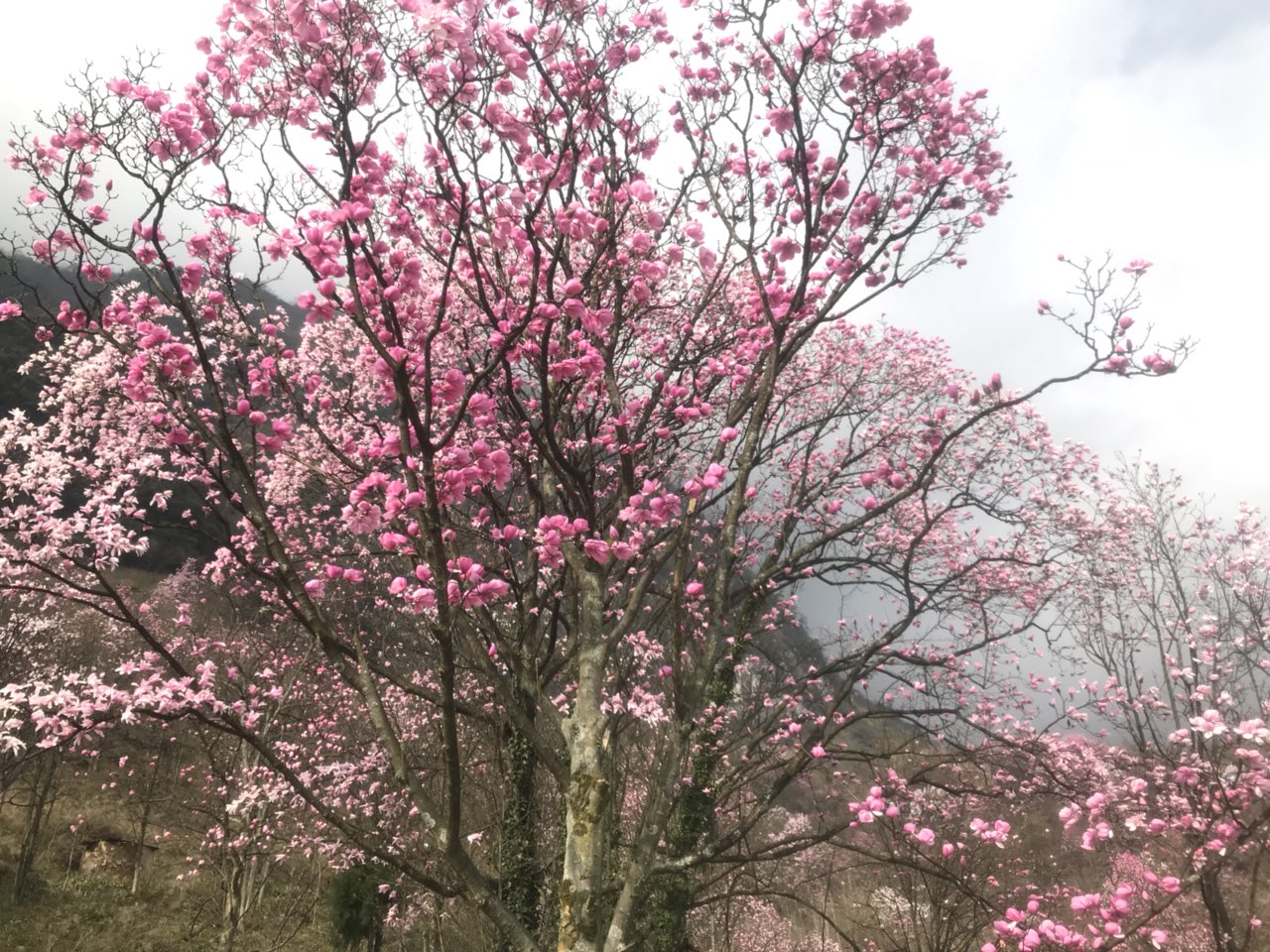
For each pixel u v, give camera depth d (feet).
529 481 16.60
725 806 24.17
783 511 28.60
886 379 33.78
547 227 13.19
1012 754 20.94
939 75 14.25
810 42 13.94
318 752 34.78
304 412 12.39
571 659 18.21
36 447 19.52
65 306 10.94
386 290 9.69
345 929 33.68
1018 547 27.66
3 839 49.08
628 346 19.16
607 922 13.51
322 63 9.95
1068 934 11.97
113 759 52.95
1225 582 32.71
